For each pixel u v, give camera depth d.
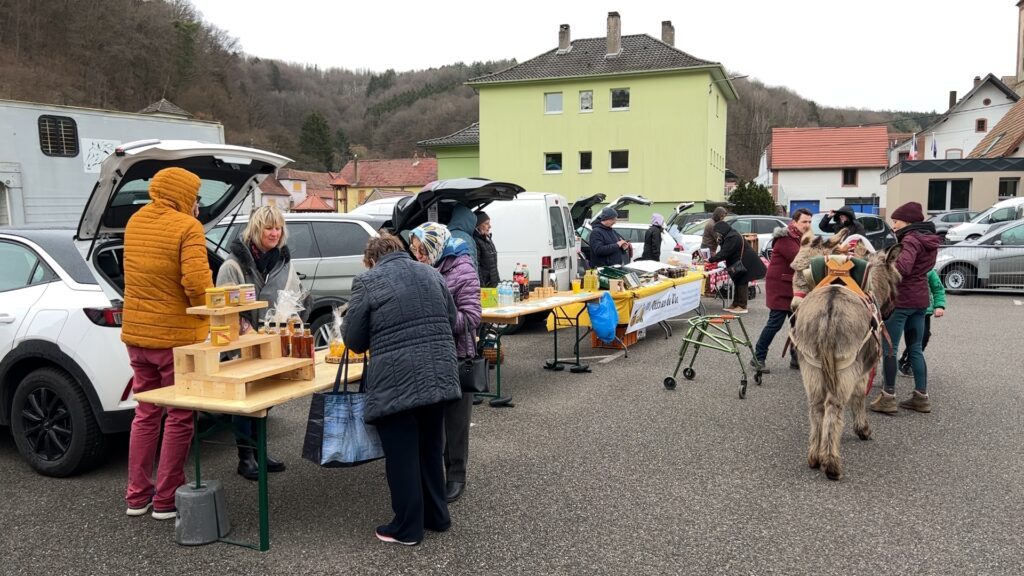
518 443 5.43
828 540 3.80
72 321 4.50
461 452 4.41
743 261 12.39
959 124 47.94
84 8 50.53
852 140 50.28
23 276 4.86
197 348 3.65
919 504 4.26
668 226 17.61
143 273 3.87
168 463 3.95
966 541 3.78
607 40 34.03
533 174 34.94
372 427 3.71
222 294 3.73
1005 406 6.36
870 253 5.88
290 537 3.84
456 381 3.66
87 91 48.81
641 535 3.86
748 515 4.12
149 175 4.53
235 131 64.38
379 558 3.61
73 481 4.61
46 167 10.44
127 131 11.36
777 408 6.36
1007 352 8.77
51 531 3.89
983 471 4.80
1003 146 33.34
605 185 33.78
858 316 4.71
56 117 10.49
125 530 3.91
